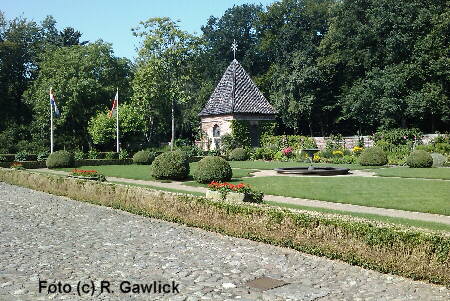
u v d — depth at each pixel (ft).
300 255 30.07
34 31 213.87
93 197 57.00
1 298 21.48
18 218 45.34
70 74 175.32
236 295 22.07
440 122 172.35
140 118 170.19
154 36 169.37
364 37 172.14
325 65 184.55
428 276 24.11
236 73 162.61
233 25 243.60
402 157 118.01
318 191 59.77
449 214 42.63
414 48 157.58
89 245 33.01
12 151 173.78
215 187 45.24
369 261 26.71
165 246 32.78
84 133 186.70
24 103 199.00
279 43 207.82
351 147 149.89
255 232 34.37
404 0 161.17
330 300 21.47
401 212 44.47
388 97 157.79
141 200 48.08
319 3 214.69
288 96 187.93
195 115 209.46
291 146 150.41
